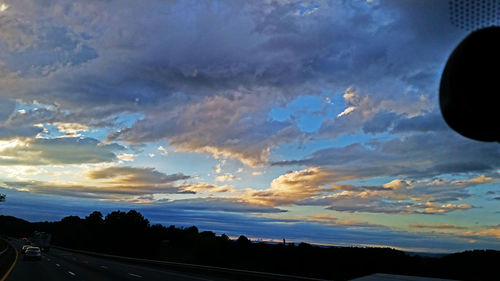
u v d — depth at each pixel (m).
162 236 117.12
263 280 22.33
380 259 26.91
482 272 19.33
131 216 117.38
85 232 129.62
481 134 1.59
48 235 72.31
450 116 1.63
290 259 35.44
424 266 22.69
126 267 35.91
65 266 33.84
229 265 42.44
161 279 23.88
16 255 51.41
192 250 57.06
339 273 28.98
